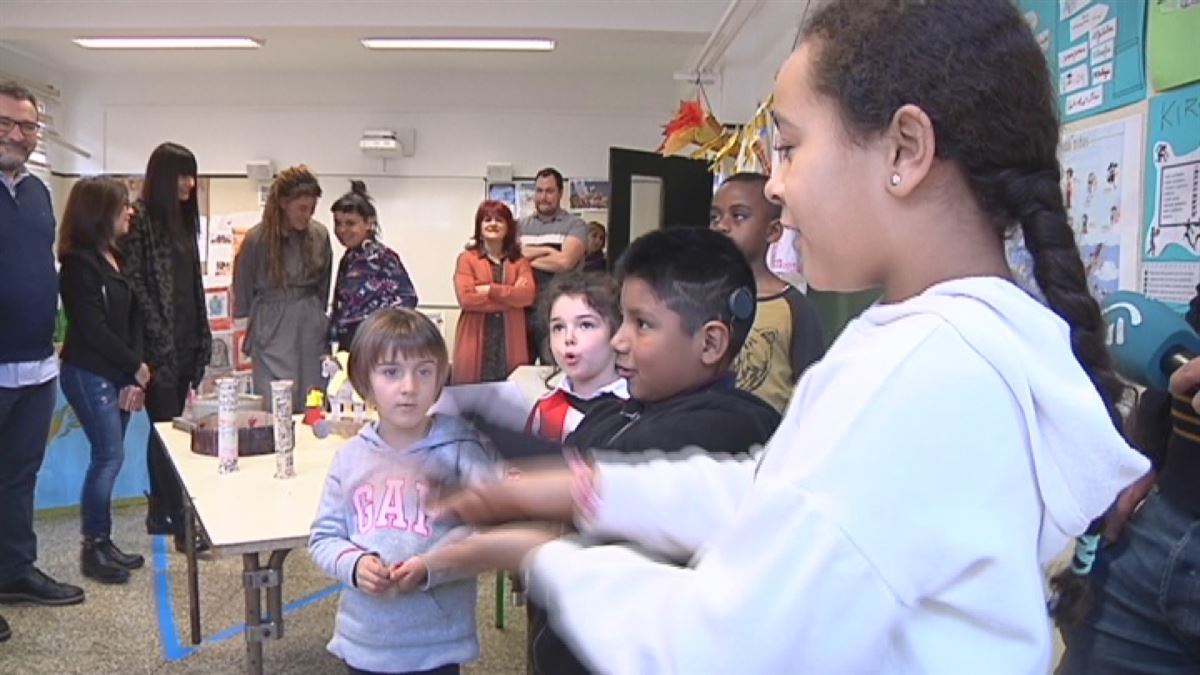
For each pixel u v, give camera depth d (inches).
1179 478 39.3
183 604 115.5
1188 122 49.4
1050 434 18.7
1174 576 39.1
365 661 61.5
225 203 265.9
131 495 160.1
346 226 148.7
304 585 123.2
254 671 66.6
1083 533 20.8
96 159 266.5
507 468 32.3
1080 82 61.1
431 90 265.6
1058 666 47.2
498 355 161.2
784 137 21.8
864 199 20.4
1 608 112.7
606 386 66.6
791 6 152.7
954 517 17.7
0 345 103.0
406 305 147.9
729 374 47.4
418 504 60.1
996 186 19.9
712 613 18.9
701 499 26.9
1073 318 20.7
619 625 21.3
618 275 54.2
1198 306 43.2
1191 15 49.2
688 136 162.1
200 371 137.9
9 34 183.2
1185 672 39.9
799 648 17.6
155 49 233.9
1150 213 52.9
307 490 76.7
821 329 82.8
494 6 179.5
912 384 18.4
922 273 20.4
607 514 27.2
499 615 108.7
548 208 187.6
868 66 19.8
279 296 141.6
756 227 81.7
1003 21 20.1
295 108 265.9
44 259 105.7
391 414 63.0
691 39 186.5
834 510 17.9
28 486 112.6
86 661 99.0
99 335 119.6
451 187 268.4
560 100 266.7
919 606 17.8
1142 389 39.9
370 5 178.9
